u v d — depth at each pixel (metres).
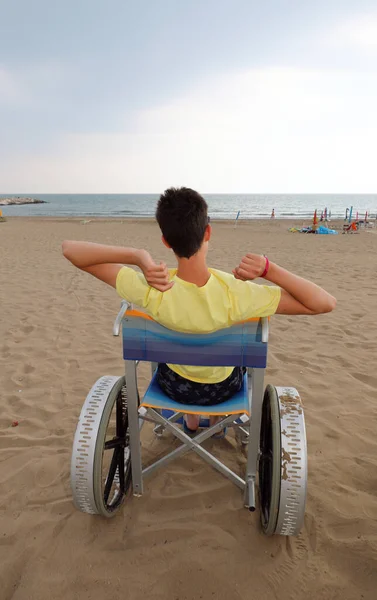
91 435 1.98
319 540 2.17
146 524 2.27
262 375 1.90
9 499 2.47
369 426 3.23
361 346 4.93
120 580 1.94
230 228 27.56
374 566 2.02
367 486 2.59
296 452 1.89
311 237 20.12
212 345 1.84
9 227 25.52
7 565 2.02
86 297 7.12
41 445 3.00
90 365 4.35
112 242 16.30
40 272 9.42
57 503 2.43
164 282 1.57
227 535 2.19
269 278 1.59
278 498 1.89
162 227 1.63
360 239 19.16
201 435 2.22
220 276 1.71
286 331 5.48
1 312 6.20
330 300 1.64
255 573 1.97
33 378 4.04
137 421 2.15
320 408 3.50
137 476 2.34
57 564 2.03
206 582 1.93
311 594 1.88
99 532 2.21
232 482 2.36
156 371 2.51
